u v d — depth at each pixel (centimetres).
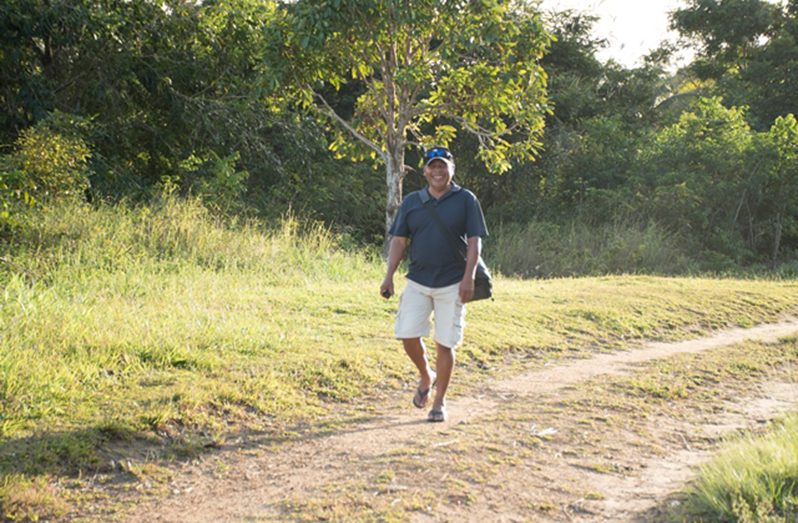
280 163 1955
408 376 682
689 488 437
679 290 1273
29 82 1542
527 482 457
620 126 2538
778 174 2195
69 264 1014
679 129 2345
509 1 1589
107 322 719
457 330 556
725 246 2145
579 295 1151
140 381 577
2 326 663
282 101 1741
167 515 402
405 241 565
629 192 2230
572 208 2389
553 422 580
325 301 956
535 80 1631
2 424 470
